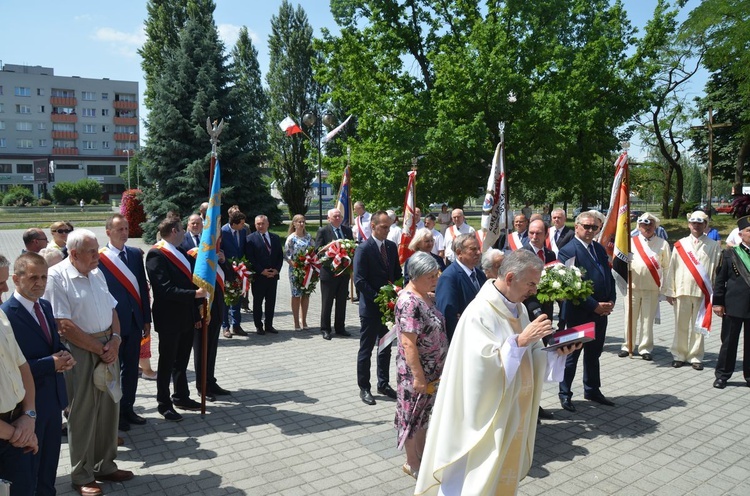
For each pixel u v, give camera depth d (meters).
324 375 7.23
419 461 4.42
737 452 4.97
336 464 4.71
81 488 4.18
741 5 22.00
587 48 21.53
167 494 4.20
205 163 25.19
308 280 9.63
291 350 8.46
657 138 33.50
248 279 9.07
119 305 5.30
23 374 3.35
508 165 21.22
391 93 21.98
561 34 24.34
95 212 52.97
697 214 7.39
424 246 5.97
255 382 6.93
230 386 6.77
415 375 3.99
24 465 3.34
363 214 12.95
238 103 26.92
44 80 77.69
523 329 3.45
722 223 25.81
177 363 5.93
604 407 6.10
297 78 35.69
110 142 82.81
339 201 13.88
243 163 26.56
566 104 19.55
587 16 24.44
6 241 26.12
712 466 4.70
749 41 22.22
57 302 4.18
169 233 5.69
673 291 7.67
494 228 7.65
